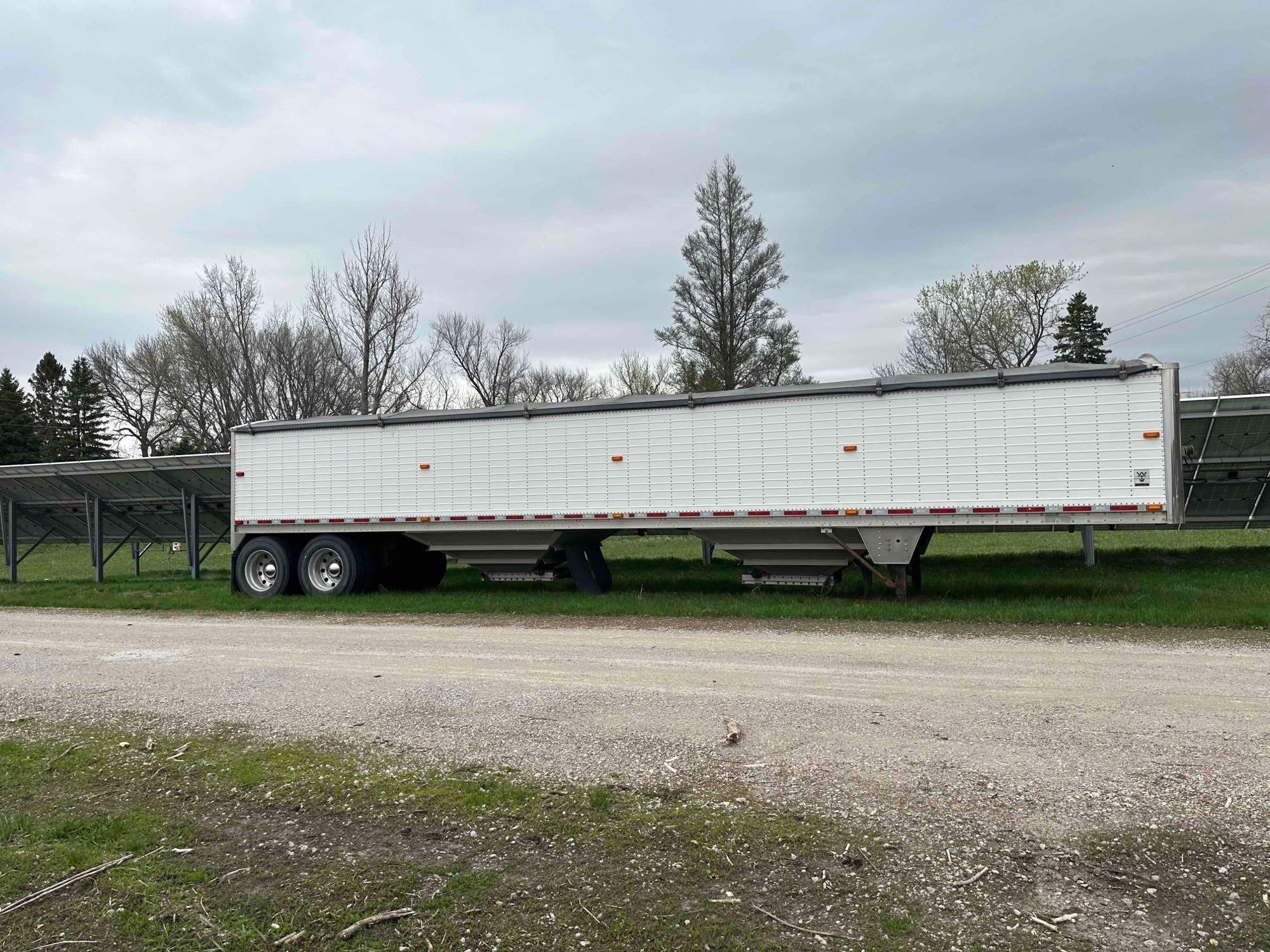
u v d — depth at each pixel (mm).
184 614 14125
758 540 13227
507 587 17141
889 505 12180
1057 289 37344
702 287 37469
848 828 4266
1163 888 3635
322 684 7797
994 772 4977
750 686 7305
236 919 3621
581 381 54219
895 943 3293
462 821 4508
